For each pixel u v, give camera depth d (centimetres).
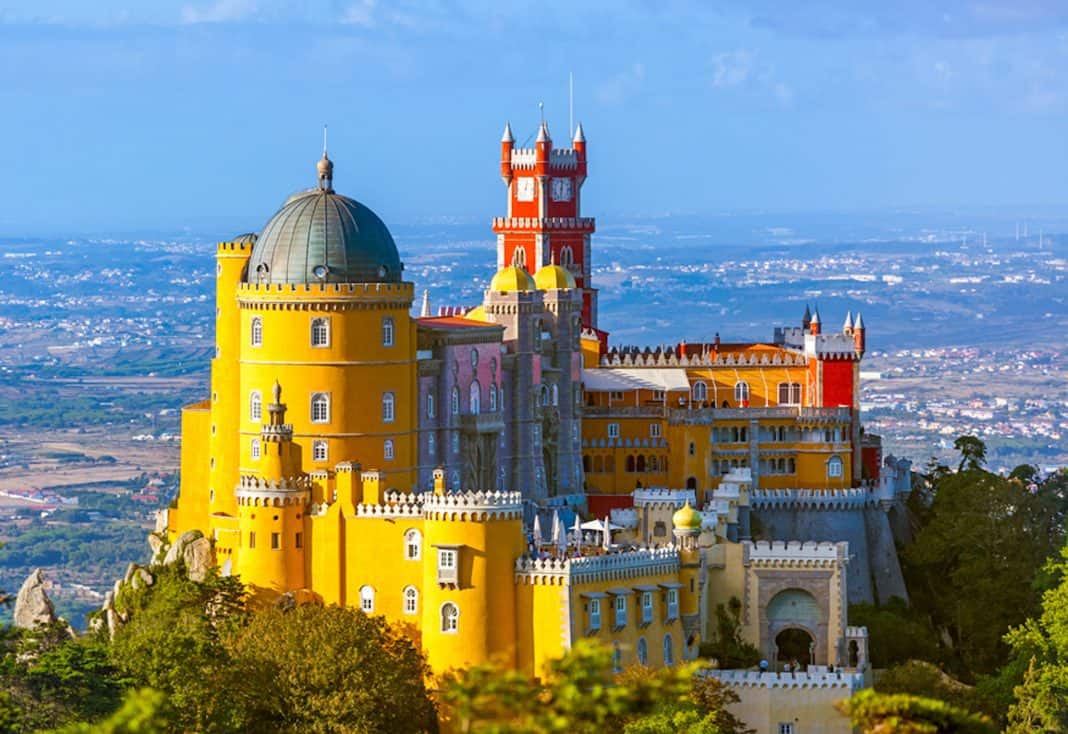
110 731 15175
